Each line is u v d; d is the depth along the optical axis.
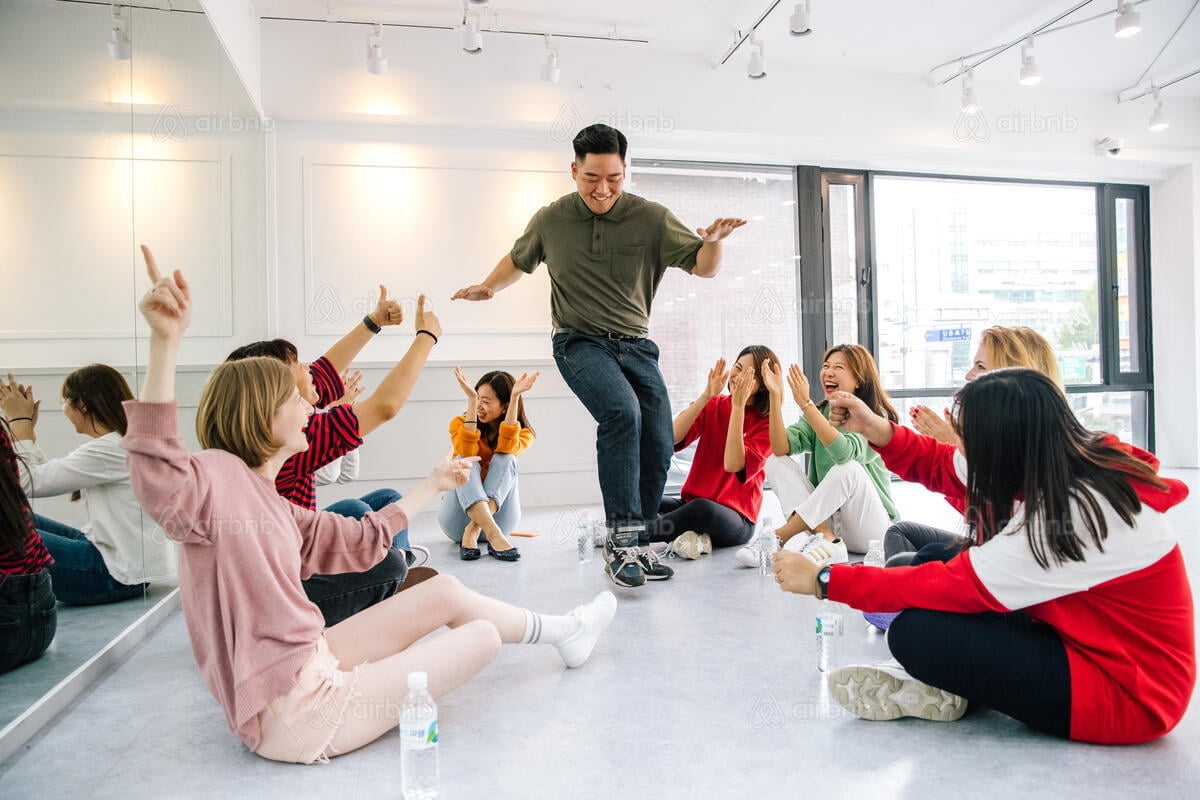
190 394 2.76
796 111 5.15
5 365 1.55
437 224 4.71
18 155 1.64
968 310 6.02
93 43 1.97
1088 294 6.27
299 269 4.54
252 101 4.04
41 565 1.61
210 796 1.29
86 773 1.38
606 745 1.47
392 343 4.65
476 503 3.19
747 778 1.33
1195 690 1.69
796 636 2.13
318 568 1.53
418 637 1.59
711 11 4.44
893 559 1.95
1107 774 1.32
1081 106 5.69
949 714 1.54
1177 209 6.12
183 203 2.69
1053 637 1.41
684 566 3.02
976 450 1.40
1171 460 6.27
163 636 2.23
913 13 4.50
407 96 4.52
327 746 1.39
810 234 5.65
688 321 5.54
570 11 4.41
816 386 5.66
